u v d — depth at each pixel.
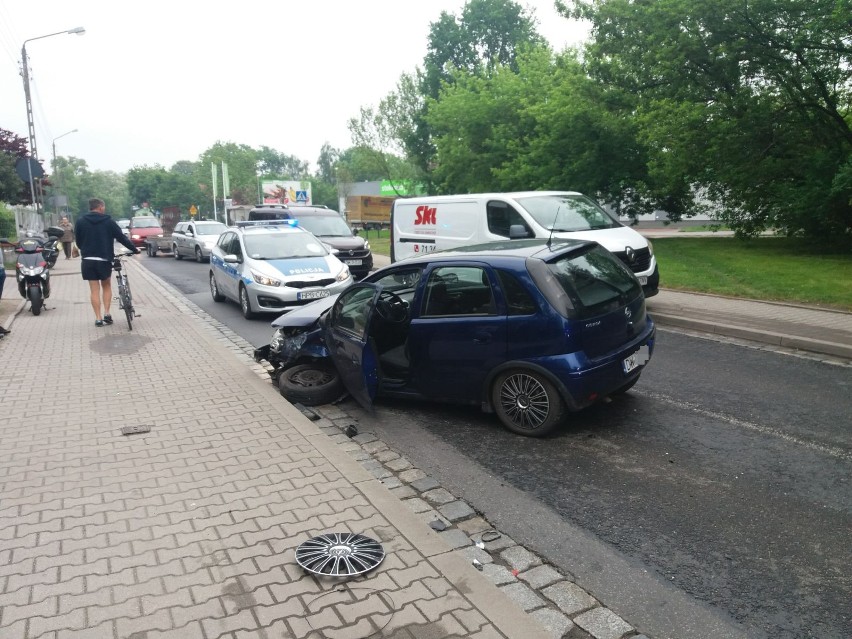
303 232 13.59
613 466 5.09
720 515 4.27
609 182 25.14
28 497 4.39
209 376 7.52
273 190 76.25
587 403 5.55
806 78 17.08
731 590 3.49
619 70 21.05
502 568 3.75
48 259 18.06
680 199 25.34
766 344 8.99
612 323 5.74
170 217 46.62
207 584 3.38
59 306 13.27
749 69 17.86
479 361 5.85
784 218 18.48
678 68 18.50
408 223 13.77
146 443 5.38
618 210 26.84
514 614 3.13
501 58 51.19
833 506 4.35
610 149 23.92
